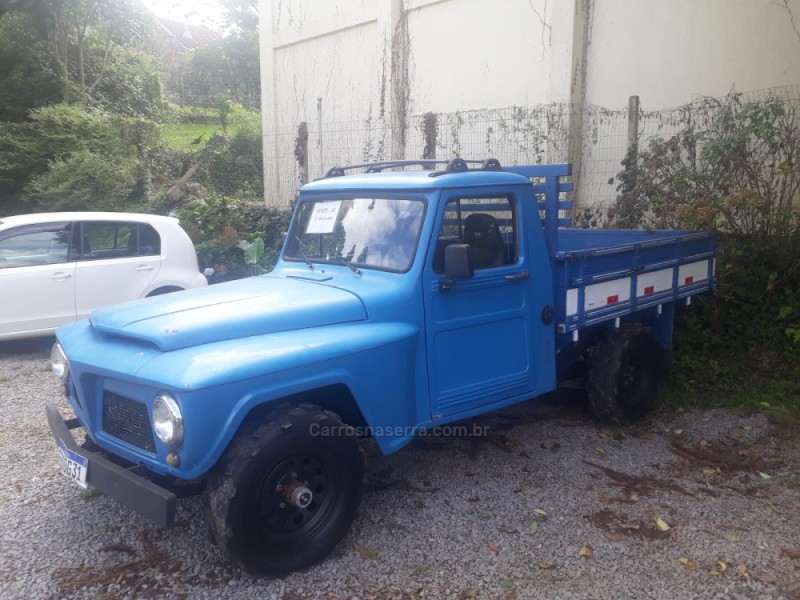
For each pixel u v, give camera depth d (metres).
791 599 3.47
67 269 7.77
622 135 9.18
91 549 3.97
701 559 3.82
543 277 4.82
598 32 9.40
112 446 3.83
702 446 5.33
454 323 4.32
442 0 11.12
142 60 24.81
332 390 3.85
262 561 3.53
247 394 3.40
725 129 7.57
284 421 3.51
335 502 3.81
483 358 4.51
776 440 5.41
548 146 9.66
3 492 4.64
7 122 19.20
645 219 8.16
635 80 9.12
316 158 14.34
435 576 3.69
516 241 4.70
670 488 4.64
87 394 3.93
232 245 9.91
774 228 7.49
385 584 3.62
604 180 9.44
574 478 4.80
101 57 23.09
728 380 6.61
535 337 4.80
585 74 9.57
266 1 15.17
